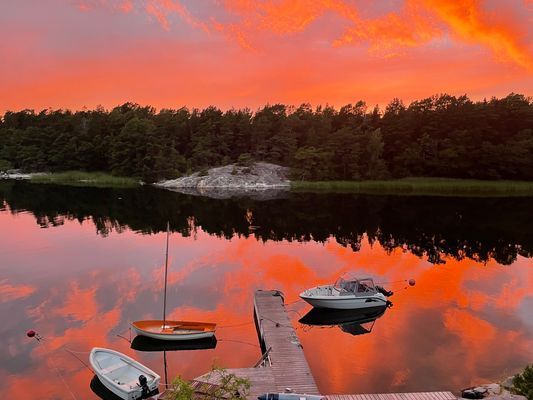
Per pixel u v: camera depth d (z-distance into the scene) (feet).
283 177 355.77
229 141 402.11
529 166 340.39
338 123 459.32
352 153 360.07
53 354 62.64
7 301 84.28
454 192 297.94
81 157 401.29
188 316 77.87
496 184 321.52
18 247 130.31
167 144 397.39
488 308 82.64
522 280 100.89
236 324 74.38
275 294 84.28
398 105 447.42
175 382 37.65
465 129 368.89
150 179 362.94
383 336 70.23
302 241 144.05
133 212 198.90
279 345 62.03
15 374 57.00
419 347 65.98
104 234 150.92
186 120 441.68
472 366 59.67
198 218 186.19
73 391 52.90
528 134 356.18
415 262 117.80
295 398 45.34
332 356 63.16
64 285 94.53
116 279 99.35
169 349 64.69
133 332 70.44
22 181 352.69
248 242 142.41
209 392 46.85
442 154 359.66
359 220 183.01
